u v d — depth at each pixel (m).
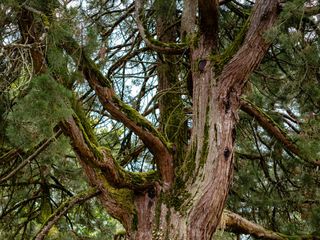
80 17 5.37
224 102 5.97
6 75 5.46
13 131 5.04
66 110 4.58
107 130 8.86
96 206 9.35
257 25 6.12
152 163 8.05
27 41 5.16
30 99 4.44
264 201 8.20
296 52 6.54
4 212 8.03
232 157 5.85
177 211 5.75
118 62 7.67
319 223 7.52
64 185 8.88
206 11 6.15
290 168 8.30
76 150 5.80
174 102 7.30
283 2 6.16
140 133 6.09
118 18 8.17
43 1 4.97
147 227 5.93
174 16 7.83
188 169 5.92
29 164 7.55
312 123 7.00
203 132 5.95
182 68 8.15
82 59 5.73
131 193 6.14
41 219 8.30
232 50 6.19
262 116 7.09
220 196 5.69
